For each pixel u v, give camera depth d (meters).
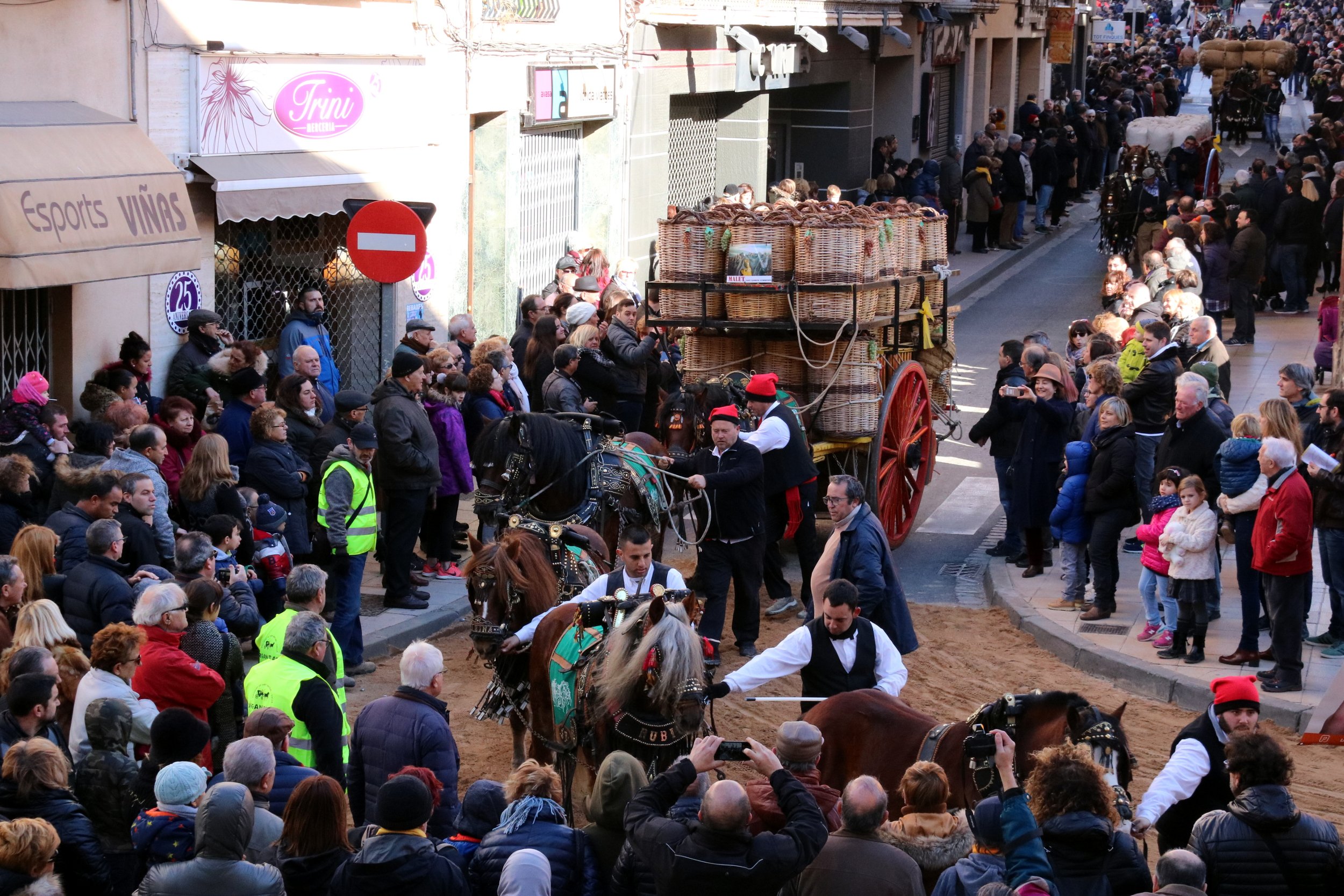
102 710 10.84
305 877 9.66
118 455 16.36
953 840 9.82
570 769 12.59
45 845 8.98
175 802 10.12
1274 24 141.12
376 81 25.59
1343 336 31.09
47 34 19.59
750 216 21.12
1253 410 30.78
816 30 44.12
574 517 15.83
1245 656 17.98
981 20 60.31
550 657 12.57
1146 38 119.62
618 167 34.06
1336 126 56.34
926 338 23.38
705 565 18.28
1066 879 8.66
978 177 50.91
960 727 10.98
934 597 21.55
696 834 8.80
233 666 13.44
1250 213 36.97
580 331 22.84
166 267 19.88
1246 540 17.70
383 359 26.73
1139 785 14.97
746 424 20.70
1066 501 20.03
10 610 13.33
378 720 11.74
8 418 17.27
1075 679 18.17
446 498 21.28
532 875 9.02
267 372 22.56
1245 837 9.80
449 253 28.12
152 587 12.80
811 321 20.97
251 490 17.64
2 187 17.62
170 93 21.72
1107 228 47.94
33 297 19.70
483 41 28.38
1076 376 24.72
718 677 17.84
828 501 15.02
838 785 11.62
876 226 21.67
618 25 33.34
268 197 22.88
